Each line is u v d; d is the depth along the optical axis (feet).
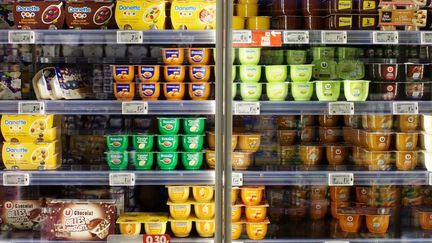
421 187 8.29
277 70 7.84
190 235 7.95
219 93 6.89
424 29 7.88
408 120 7.93
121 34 7.36
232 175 7.42
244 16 7.87
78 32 7.38
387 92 7.94
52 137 7.79
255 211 7.79
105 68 8.25
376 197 8.23
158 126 7.98
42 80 7.72
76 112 7.44
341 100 7.86
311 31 7.39
